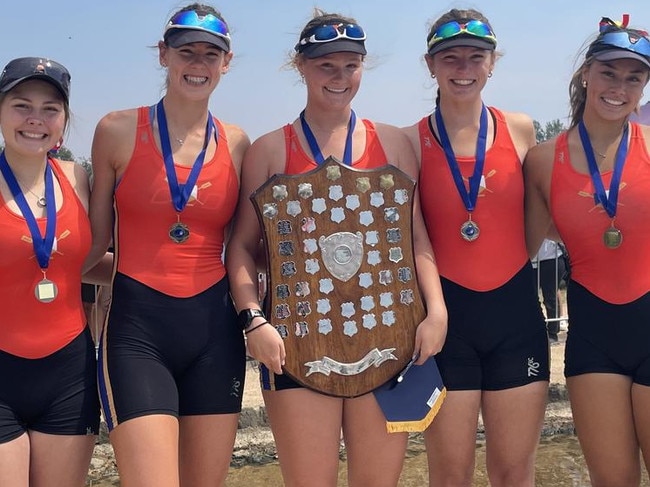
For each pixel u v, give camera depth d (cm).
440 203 377
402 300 349
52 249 320
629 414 360
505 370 367
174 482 318
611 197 358
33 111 315
